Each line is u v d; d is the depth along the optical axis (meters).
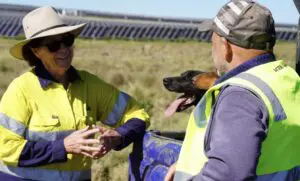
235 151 2.69
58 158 4.09
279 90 2.88
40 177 4.25
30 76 4.30
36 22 4.29
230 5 2.96
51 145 4.12
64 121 4.25
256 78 2.87
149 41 67.44
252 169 2.68
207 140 2.87
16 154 4.12
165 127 12.74
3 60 27.83
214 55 3.06
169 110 4.44
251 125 2.72
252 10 2.91
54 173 4.26
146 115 4.57
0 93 18.03
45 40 4.24
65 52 4.27
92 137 4.24
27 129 4.21
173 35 71.38
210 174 2.73
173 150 3.65
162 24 71.44
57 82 4.31
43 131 4.19
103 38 66.75
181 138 4.51
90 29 67.19
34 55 4.40
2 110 4.20
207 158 2.86
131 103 4.61
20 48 4.36
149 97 18.72
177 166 3.04
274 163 2.90
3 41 52.19
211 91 2.94
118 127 4.41
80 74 4.50
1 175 4.28
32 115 4.22
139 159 4.09
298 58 4.25
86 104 4.40
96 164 9.01
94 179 8.69
